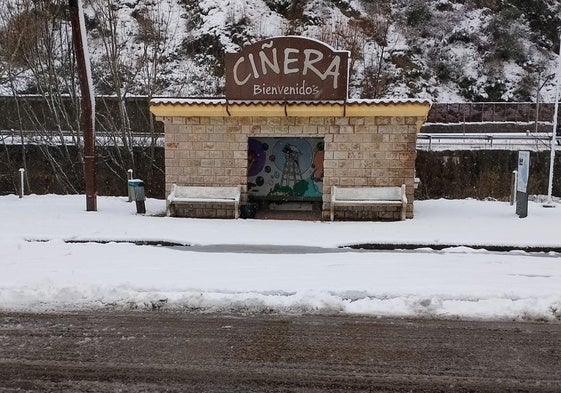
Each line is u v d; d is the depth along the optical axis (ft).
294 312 19.21
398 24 133.08
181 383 13.74
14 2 89.81
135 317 18.65
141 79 96.94
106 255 27.25
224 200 38.99
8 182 77.66
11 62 74.74
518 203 40.09
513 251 29.25
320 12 125.59
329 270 24.36
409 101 36.88
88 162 41.42
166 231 33.22
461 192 80.89
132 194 48.73
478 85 124.98
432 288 21.15
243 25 118.01
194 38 114.52
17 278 22.39
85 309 19.36
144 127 84.48
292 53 37.96
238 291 20.93
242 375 14.24
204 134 40.01
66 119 78.02
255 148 44.93
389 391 13.42
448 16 137.69
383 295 20.49
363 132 38.75
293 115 38.75
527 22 139.23
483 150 81.76
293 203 45.37
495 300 19.76
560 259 27.09
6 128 83.05
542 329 17.72
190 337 16.92
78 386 13.58
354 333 17.31
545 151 82.17
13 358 15.30
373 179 38.93
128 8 122.42
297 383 13.80
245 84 38.52
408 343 16.52
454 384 13.80
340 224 36.73
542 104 114.93
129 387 13.51
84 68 40.27
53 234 31.78
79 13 39.70
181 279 22.45
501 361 15.26
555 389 13.55
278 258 26.91
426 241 30.37
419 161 82.23
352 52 107.76
